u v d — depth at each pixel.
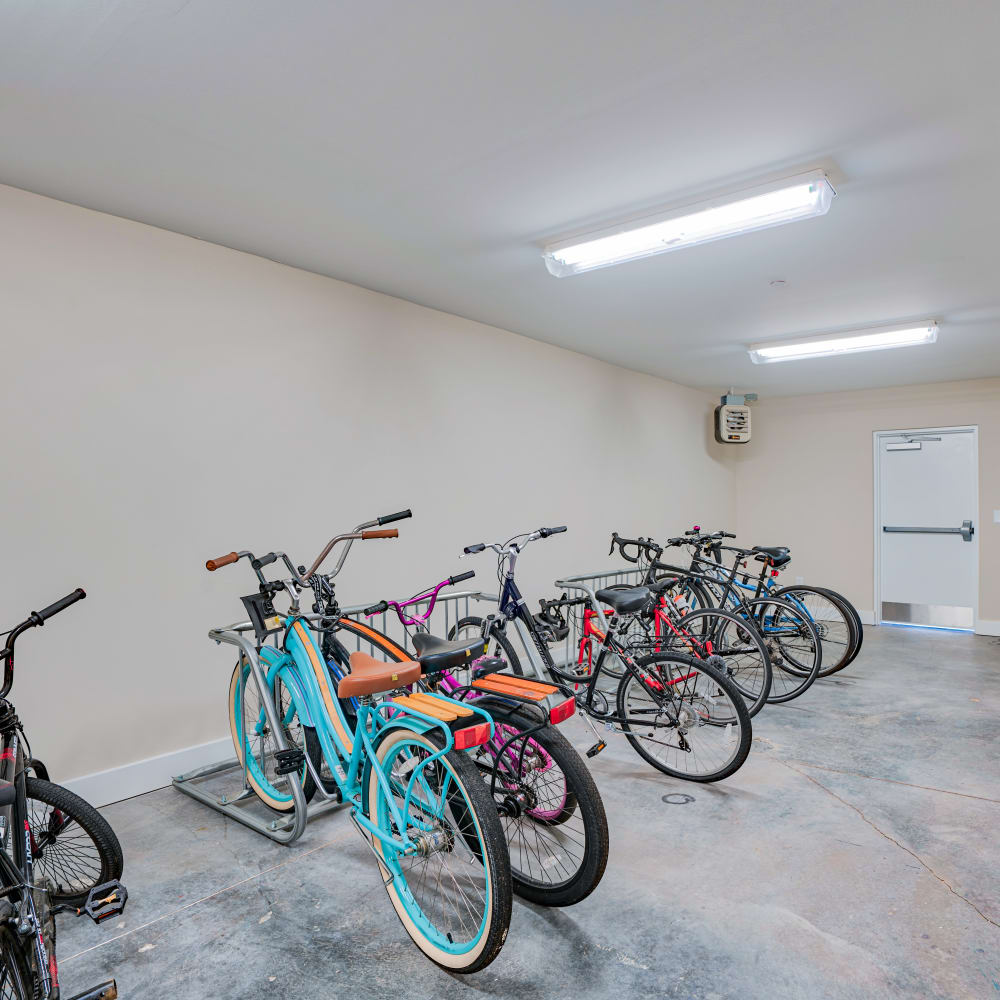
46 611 1.91
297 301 3.42
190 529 3.01
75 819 1.91
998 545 6.32
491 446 4.53
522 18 1.60
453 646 2.03
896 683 4.54
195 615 3.03
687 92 1.91
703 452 7.13
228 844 2.42
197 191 2.56
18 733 1.89
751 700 4.05
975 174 2.41
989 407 6.37
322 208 2.70
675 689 2.88
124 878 2.20
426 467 4.07
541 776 2.16
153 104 1.98
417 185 2.50
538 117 2.05
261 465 3.27
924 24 1.62
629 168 2.36
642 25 1.63
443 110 2.01
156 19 1.60
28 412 2.56
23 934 1.22
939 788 2.84
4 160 2.32
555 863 2.21
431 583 4.09
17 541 2.53
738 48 1.72
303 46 1.71
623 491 5.86
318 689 2.20
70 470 2.66
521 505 4.77
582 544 5.35
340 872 2.23
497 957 1.80
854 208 2.69
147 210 2.73
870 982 1.69
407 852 1.76
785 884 2.13
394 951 1.84
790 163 2.33
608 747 3.36
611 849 2.36
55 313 2.63
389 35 1.66
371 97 1.94
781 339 4.88
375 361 3.79
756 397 7.14
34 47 1.71
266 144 2.21
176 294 2.97
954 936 1.87
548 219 2.80
